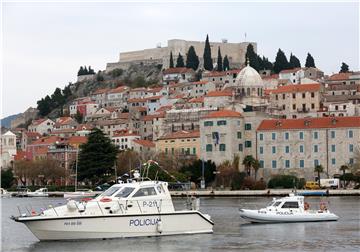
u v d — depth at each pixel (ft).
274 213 490.49
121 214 378.12
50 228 369.50
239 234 427.74
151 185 389.39
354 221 500.74
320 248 375.86
